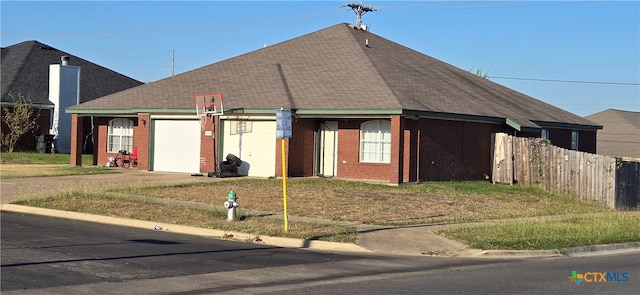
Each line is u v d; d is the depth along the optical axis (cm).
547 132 3400
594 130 3862
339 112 2589
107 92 4772
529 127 2970
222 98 2886
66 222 1669
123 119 3316
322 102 2684
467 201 2180
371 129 2702
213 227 1567
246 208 1866
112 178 2691
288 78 2970
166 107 2989
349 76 2878
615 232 1608
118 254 1213
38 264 1089
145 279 996
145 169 3061
